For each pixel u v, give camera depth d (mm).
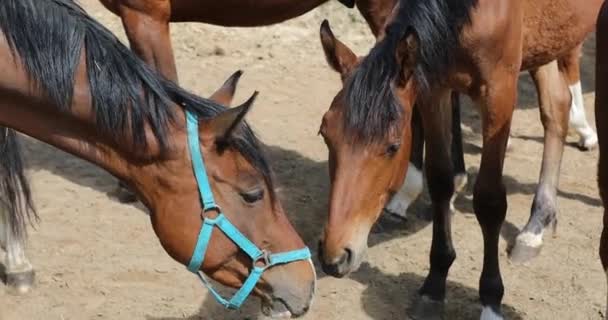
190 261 4129
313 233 6543
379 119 4598
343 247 4594
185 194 4039
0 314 5613
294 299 4215
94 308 5695
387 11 5949
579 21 6043
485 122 5363
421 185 6648
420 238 6531
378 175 4676
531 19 5676
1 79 3930
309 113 8250
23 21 3920
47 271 6039
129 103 3973
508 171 7418
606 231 4914
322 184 7203
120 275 6023
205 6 6199
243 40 9477
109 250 6293
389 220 6621
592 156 7703
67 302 5746
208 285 4281
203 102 4090
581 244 6449
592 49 9797
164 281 5980
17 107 4000
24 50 3918
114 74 3973
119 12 6090
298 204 6902
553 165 6438
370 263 6203
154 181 4051
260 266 4156
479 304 5789
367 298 5836
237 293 4215
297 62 9180
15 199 4719
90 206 6824
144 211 6801
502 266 6219
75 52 3955
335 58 4953
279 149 7664
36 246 6297
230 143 4023
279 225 4176
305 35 9594
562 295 5891
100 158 4086
